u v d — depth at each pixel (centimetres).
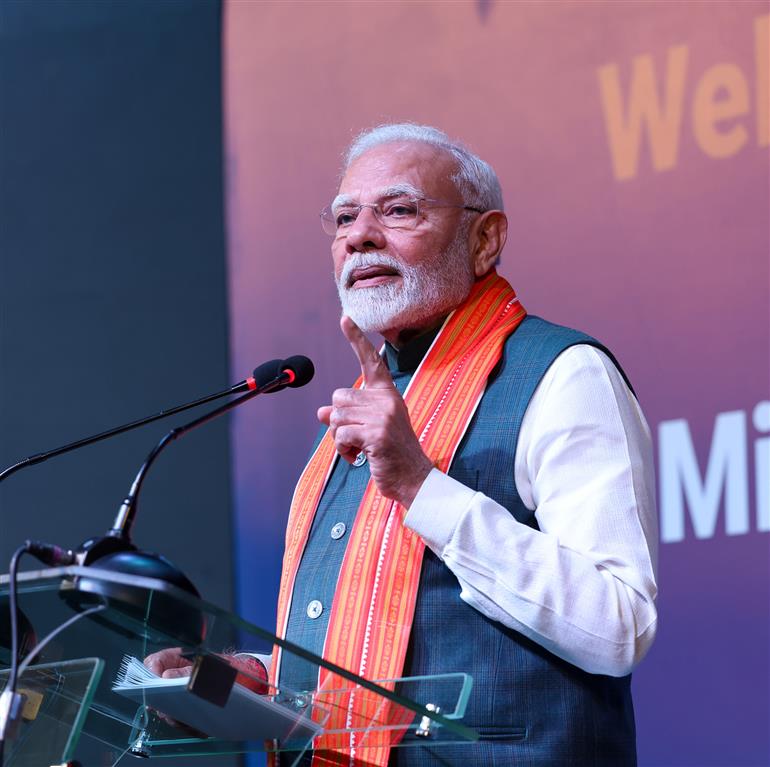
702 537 462
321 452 333
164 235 600
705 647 454
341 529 298
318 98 578
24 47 641
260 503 552
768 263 471
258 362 570
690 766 449
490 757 260
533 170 522
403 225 316
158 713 246
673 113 499
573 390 282
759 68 486
